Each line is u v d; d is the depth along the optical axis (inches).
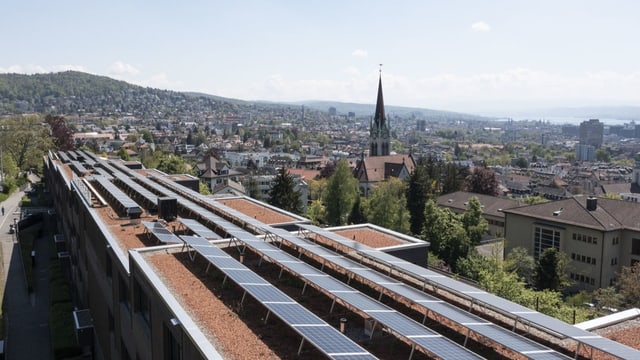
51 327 1638.8
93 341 1472.7
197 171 5738.2
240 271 867.4
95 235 1406.3
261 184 5925.2
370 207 3499.0
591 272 2657.5
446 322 762.2
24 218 3287.4
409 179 3833.7
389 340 698.8
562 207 2874.0
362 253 1050.1
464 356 570.6
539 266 2251.5
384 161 5949.8
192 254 1055.6
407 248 1307.8
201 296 832.9
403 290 802.8
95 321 1450.5
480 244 3403.1
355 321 765.3
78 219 1802.4
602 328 810.8
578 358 660.1
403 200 3385.8
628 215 2682.1
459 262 2487.7
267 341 681.0
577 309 1733.5
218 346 661.9
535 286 2267.5
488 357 652.7
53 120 5807.1
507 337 623.8
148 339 890.1
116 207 1614.2
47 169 4052.7
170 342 796.0
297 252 1152.8
